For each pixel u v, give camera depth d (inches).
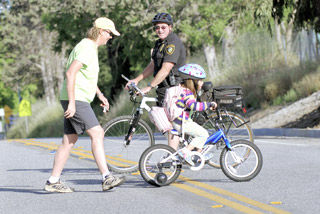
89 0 2476.6
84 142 1550.2
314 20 1824.6
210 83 909.8
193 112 852.0
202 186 782.5
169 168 784.9
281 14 1865.2
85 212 647.8
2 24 4621.1
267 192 728.3
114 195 738.2
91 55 731.4
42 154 1269.7
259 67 2438.5
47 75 4830.2
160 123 788.6
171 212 632.4
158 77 842.2
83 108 735.7
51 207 679.1
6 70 4803.2
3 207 687.1
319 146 1234.6
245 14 2411.4
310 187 754.8
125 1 2452.0
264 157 1075.3
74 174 927.0
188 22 2539.4
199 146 784.9
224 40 2778.1
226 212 623.5
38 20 4234.7
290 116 1834.4
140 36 2650.1
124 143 880.3
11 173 967.6
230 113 930.7
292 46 2477.9
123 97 2726.4
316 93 1958.7
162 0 2495.1
